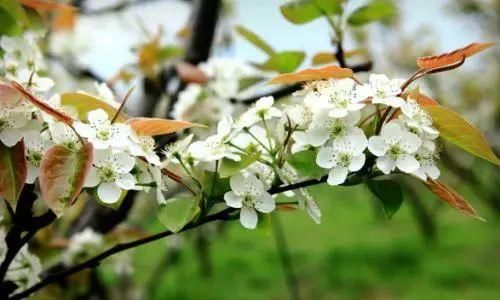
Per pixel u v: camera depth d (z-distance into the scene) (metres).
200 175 0.83
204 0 1.33
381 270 5.04
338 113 0.78
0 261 0.83
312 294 4.69
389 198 0.80
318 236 6.00
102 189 0.76
